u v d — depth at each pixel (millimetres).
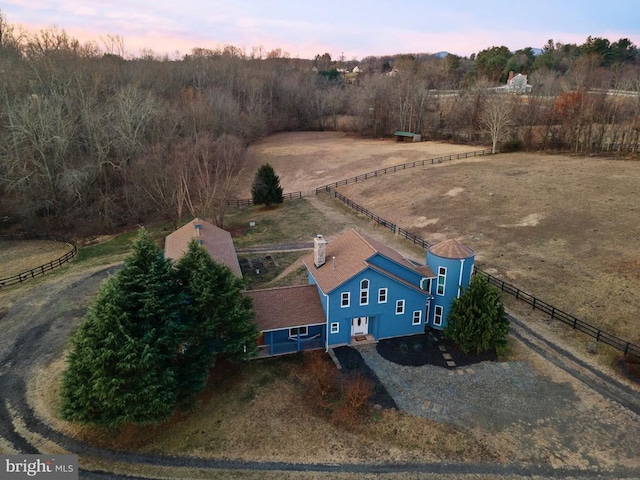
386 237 49188
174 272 24781
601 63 135625
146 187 59125
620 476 19844
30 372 27719
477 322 27500
